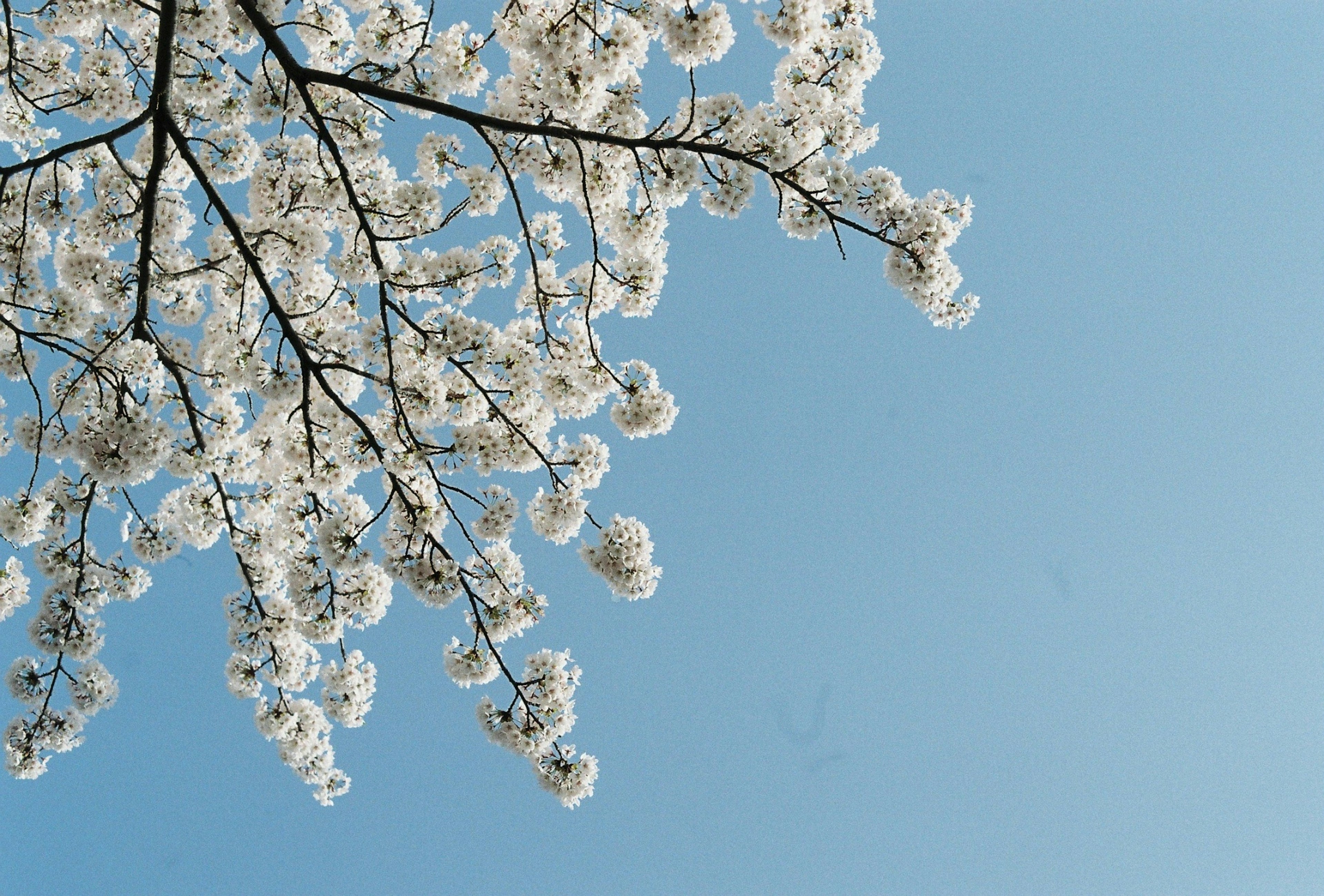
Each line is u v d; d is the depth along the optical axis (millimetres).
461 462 7559
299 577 7781
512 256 7730
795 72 7223
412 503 7633
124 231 7801
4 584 8047
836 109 7188
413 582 7359
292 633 8250
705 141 6996
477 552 7562
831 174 6648
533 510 7496
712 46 6598
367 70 7605
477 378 7668
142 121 6738
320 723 8492
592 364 7676
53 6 7902
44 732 7871
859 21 7219
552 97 7035
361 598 7723
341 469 7746
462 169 7832
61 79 8094
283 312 7008
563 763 7391
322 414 7883
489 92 7969
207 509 7992
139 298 6785
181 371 7598
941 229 6543
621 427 7539
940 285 6578
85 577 7859
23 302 7453
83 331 7301
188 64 7855
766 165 6711
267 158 7918
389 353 7180
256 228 7949
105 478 6512
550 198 7969
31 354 7621
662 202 7316
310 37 7855
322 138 6938
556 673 7445
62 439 7219
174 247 8023
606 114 7371
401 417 7512
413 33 7711
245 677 8219
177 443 7375
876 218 6645
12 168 6629
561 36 6848
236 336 7727
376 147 7918
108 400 6883
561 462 7484
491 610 7395
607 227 8094
